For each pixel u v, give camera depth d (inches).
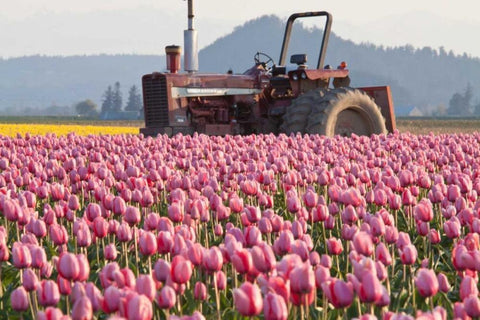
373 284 504.4
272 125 2578.7
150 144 2098.9
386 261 671.8
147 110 2453.2
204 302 668.7
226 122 2524.6
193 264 635.5
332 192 1063.0
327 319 655.8
